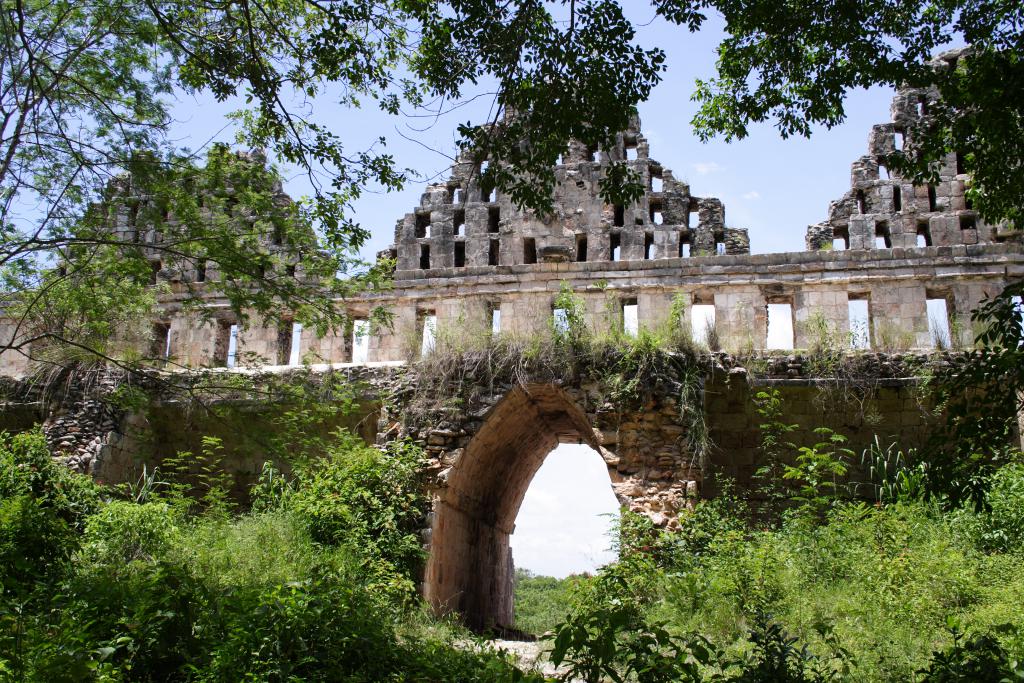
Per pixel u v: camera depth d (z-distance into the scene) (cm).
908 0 1156
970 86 1134
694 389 1744
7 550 1098
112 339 2191
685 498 1639
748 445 1930
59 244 1435
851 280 2447
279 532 1530
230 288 1516
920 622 1077
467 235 2752
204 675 790
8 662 732
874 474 1853
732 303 2495
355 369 2066
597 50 1062
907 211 2573
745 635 1130
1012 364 850
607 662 682
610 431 1720
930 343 2336
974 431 880
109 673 759
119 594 916
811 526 1500
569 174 2755
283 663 814
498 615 2312
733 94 1272
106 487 1705
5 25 1385
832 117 1244
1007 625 809
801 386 1889
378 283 1584
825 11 1161
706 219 2656
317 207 1384
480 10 1070
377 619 1083
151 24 1395
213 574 1264
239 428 1725
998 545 1311
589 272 2611
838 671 890
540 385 1802
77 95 1477
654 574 1436
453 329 1930
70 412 2081
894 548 1288
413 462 1728
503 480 2189
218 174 1445
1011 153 1155
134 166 1426
